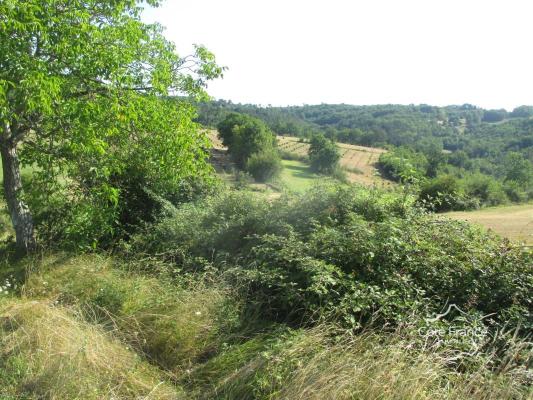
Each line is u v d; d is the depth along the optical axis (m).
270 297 5.22
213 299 5.21
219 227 7.37
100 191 7.84
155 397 3.80
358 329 4.36
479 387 3.29
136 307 5.24
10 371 3.90
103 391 3.80
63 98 6.66
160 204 9.29
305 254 5.56
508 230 16.83
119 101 7.46
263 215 7.16
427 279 4.96
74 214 7.77
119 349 4.45
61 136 7.25
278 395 3.41
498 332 4.10
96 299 5.50
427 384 3.30
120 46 7.33
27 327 4.50
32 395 3.64
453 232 5.95
